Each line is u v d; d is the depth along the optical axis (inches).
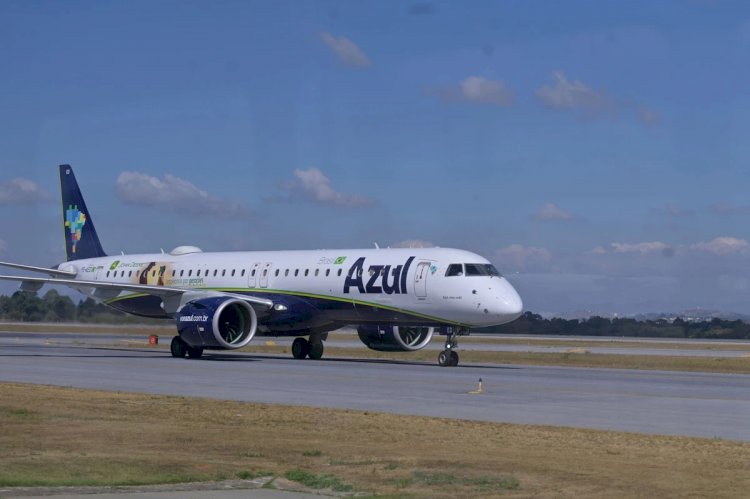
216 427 916.0
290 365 1791.3
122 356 2073.1
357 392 1254.9
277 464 729.0
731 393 1296.8
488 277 1829.5
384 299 1911.9
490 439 848.9
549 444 821.9
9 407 1049.5
